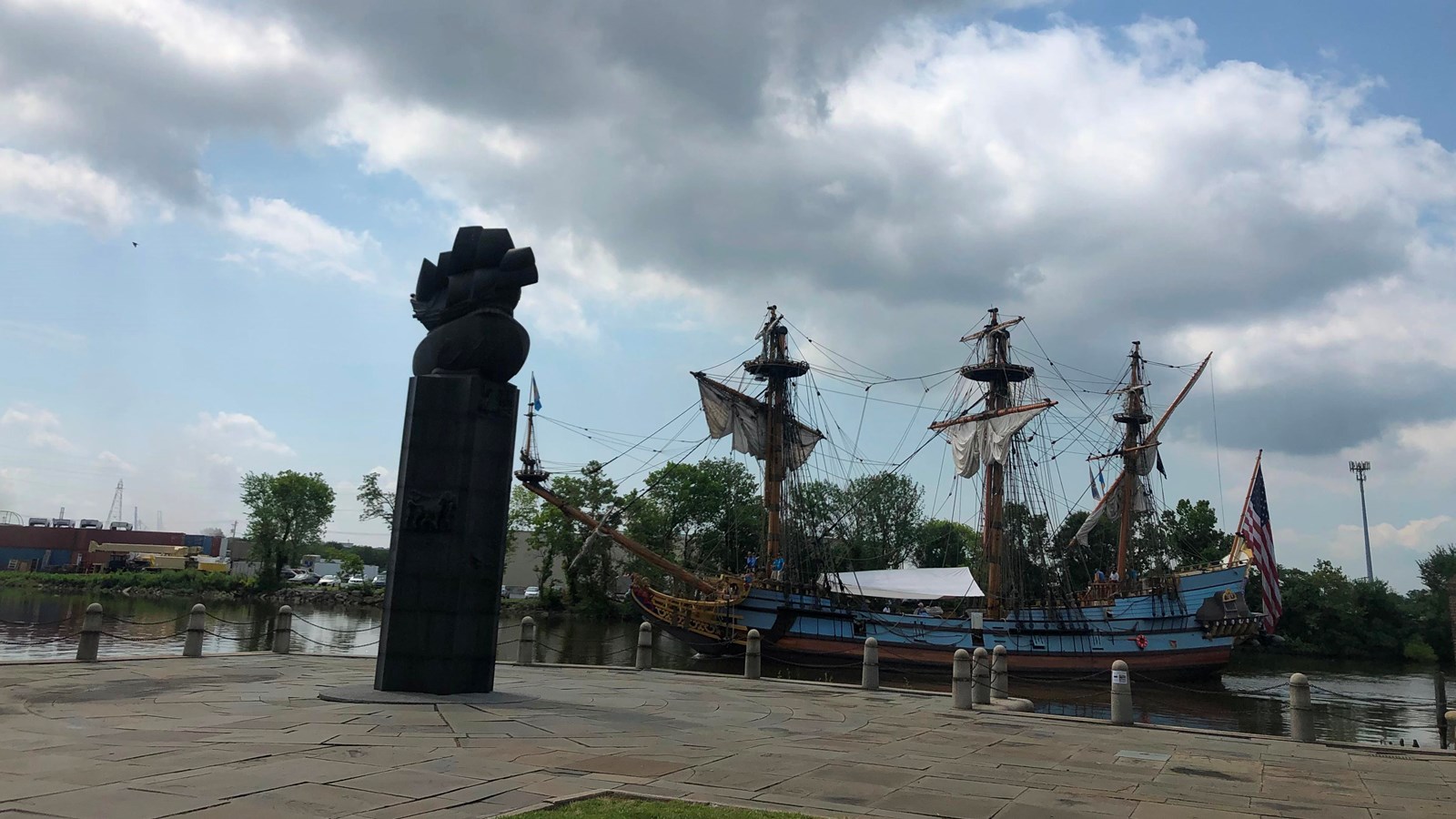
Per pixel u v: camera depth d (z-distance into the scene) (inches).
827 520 3245.6
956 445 2763.3
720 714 808.9
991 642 2325.3
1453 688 2395.4
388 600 797.2
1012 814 454.0
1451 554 4067.4
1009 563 2642.7
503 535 837.2
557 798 426.0
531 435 2266.2
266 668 1005.2
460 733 614.5
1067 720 878.4
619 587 3897.6
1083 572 3671.3
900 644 2295.8
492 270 848.3
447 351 834.8
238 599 4271.7
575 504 3868.1
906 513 4384.8
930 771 572.1
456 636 788.0
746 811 415.5
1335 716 1729.8
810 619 2309.3
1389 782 590.6
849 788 505.4
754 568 2583.7
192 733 563.2
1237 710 1822.1
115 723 594.2
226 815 369.4
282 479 4542.3
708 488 4023.1
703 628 2317.9
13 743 513.0
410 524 803.4
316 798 407.8
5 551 5103.3
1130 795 517.3
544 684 992.9
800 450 2630.4
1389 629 3708.2
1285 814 480.4
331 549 6978.4
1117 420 2901.1
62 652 1582.2
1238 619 2378.2
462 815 388.5
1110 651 2351.1
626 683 1056.2
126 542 5575.8
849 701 985.5
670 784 489.4
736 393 2566.4
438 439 815.1
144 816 361.4
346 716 655.8
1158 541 2854.3
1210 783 568.4
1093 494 3004.4
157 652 1514.5
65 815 357.4
